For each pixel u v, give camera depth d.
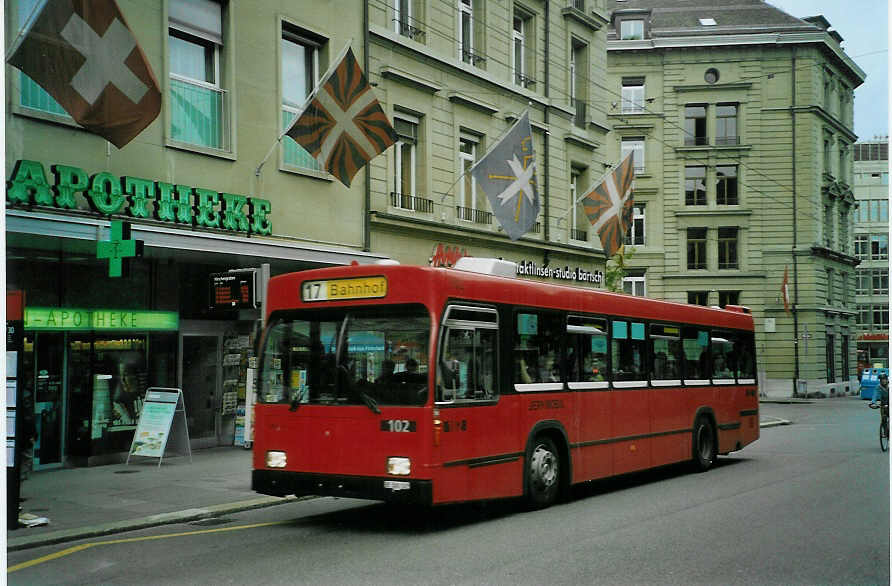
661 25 48.84
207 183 15.30
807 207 46.22
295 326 9.65
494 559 7.57
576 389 11.23
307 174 17.42
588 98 29.05
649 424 12.98
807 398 44.69
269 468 9.55
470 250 22.97
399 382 8.90
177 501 10.83
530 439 10.22
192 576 7.07
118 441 14.65
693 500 11.14
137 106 12.51
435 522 9.64
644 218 47.06
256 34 16.44
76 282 14.13
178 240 13.77
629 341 12.72
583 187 29.06
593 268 29.34
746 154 46.50
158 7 14.55
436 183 21.78
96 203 13.12
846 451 17.91
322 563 7.49
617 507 10.59
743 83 46.44
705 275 46.28
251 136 16.22
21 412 9.04
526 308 10.39
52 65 11.80
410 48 20.75
